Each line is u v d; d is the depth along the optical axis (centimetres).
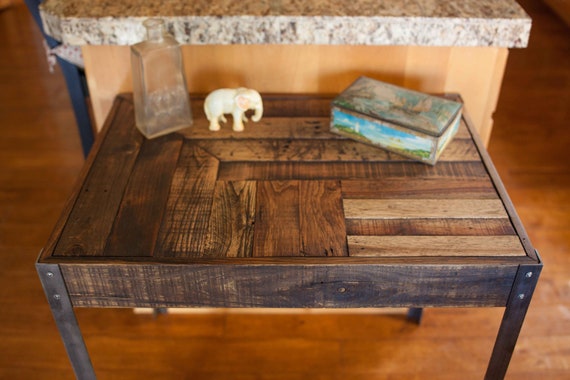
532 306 160
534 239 182
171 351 149
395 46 128
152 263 93
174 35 122
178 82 116
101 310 160
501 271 93
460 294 97
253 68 133
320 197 104
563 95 257
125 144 117
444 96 132
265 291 96
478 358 148
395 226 99
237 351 149
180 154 115
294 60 131
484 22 120
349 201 104
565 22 316
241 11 121
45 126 237
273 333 154
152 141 118
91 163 112
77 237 97
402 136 112
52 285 96
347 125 117
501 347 105
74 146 225
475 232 98
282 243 96
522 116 242
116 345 151
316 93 136
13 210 194
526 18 120
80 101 170
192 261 93
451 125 113
